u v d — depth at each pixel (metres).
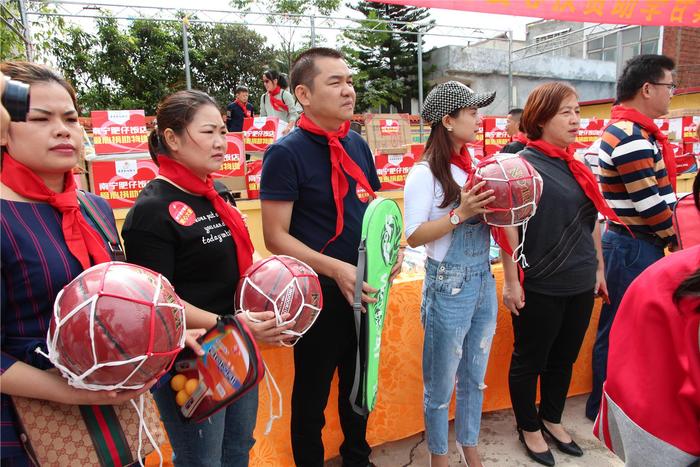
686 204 1.12
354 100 1.62
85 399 0.92
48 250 0.97
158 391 1.29
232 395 1.03
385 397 2.20
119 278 0.89
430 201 1.71
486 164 1.58
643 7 4.95
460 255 1.72
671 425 0.79
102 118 3.62
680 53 11.43
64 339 0.85
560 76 16.67
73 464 0.93
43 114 0.96
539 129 2.00
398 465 2.13
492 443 2.28
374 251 1.50
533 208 1.56
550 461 2.10
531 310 2.00
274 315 1.21
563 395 2.21
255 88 18.08
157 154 1.35
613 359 0.90
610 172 2.23
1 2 4.75
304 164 1.59
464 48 16.97
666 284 0.83
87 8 7.94
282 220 1.58
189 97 1.30
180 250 1.28
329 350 1.68
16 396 0.91
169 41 15.74
